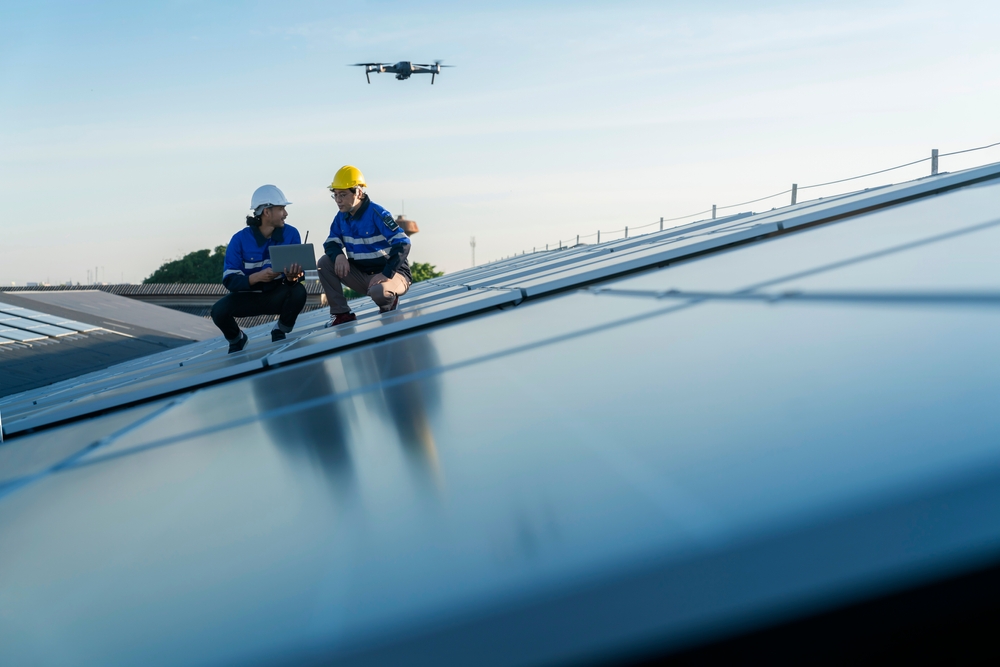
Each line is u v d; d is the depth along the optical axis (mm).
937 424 541
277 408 1793
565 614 447
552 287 3426
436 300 6020
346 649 468
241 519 833
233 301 6004
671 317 1548
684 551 473
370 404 1483
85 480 1411
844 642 400
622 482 624
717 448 633
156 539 842
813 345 916
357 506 769
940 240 1641
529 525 589
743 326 1189
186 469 1245
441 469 833
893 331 866
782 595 416
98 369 12266
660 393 908
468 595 497
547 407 1016
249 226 5914
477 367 1618
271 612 550
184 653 515
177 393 3432
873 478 487
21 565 879
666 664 405
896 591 402
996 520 413
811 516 464
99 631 601
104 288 50156
